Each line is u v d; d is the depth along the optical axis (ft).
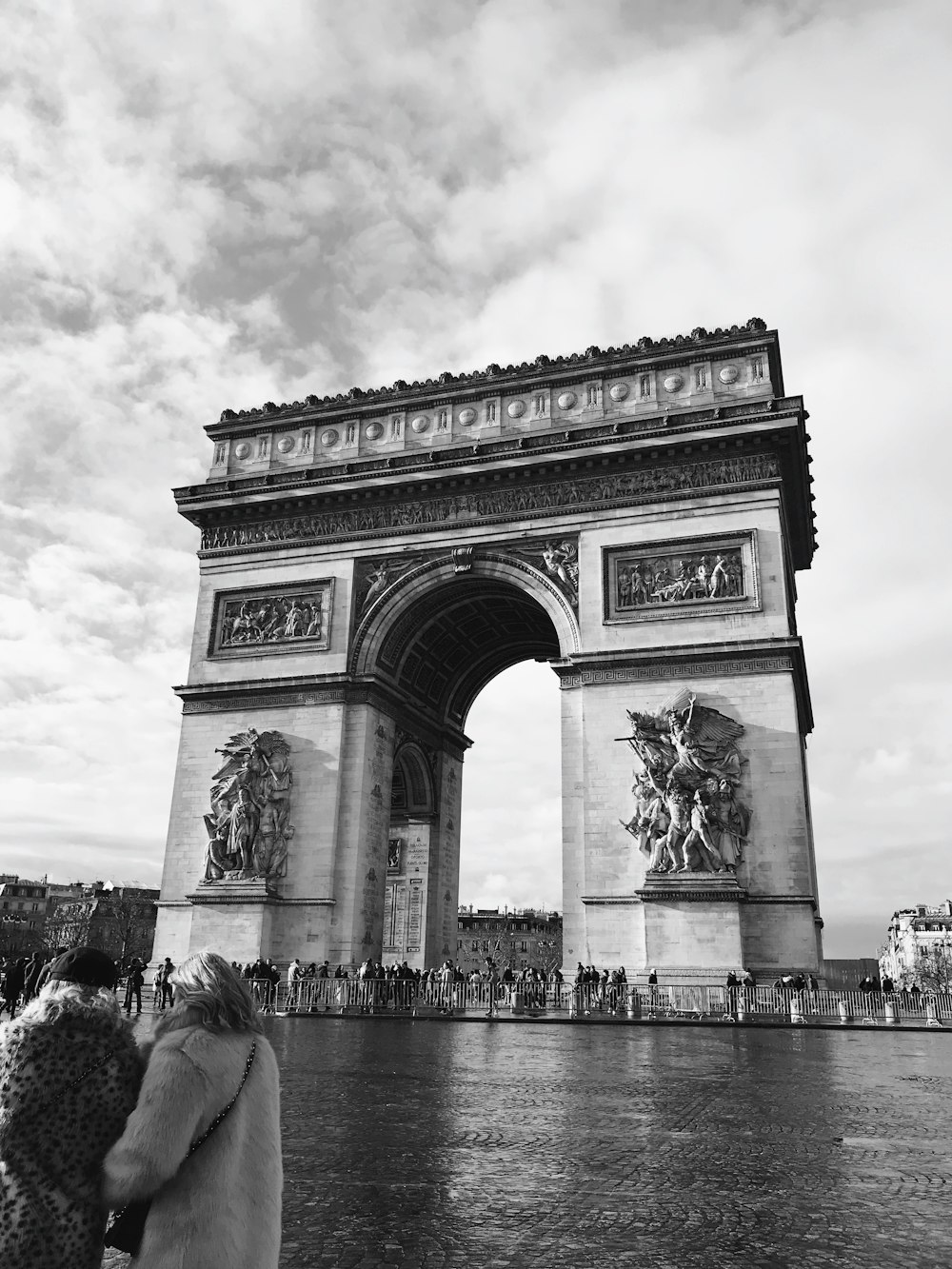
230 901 215.72
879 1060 106.22
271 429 260.42
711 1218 41.47
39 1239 19.84
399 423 250.16
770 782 194.29
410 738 256.73
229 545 253.24
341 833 221.66
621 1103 72.08
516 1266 35.35
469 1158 52.90
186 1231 20.03
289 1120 64.08
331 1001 189.26
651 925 188.96
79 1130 20.68
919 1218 41.50
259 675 239.09
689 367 228.02
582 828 204.23
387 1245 37.52
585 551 221.46
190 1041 21.18
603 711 208.44
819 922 241.96
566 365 237.45
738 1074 90.99
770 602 204.74
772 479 211.61
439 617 247.50
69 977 23.03
